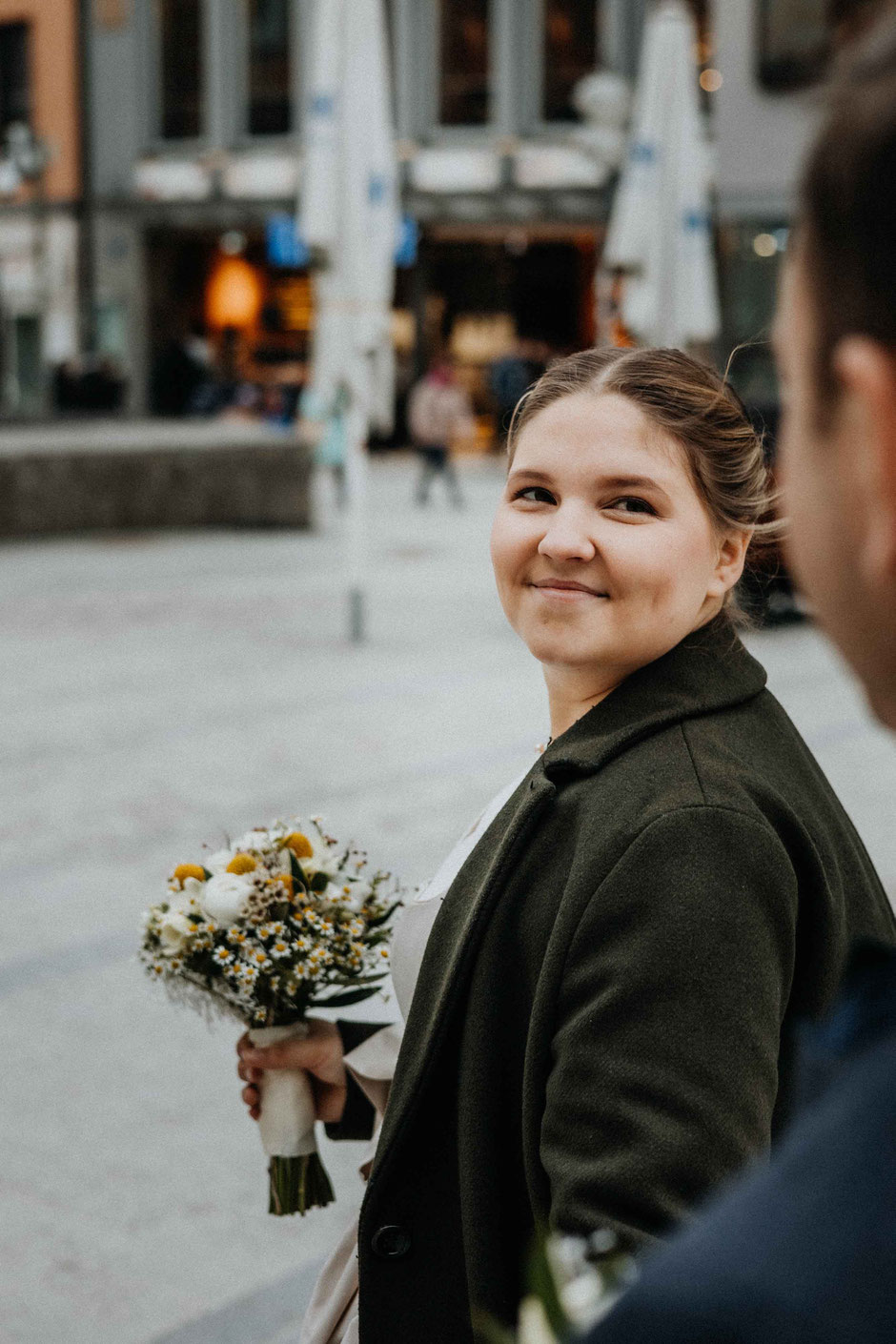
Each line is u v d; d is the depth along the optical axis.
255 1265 3.00
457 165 25.78
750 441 1.37
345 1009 2.07
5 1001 4.15
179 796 6.10
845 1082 0.49
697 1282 0.47
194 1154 3.40
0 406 27.00
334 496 20.27
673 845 1.14
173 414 27.72
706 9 21.36
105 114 27.77
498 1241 1.21
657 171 11.09
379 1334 1.26
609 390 1.33
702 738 1.25
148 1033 3.99
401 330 27.94
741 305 15.75
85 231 27.95
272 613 10.63
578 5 24.77
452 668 8.64
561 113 25.25
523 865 1.24
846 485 0.51
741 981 1.10
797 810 1.25
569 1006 1.14
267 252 28.89
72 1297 2.86
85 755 6.75
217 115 27.02
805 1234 0.46
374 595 11.45
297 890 1.66
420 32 25.61
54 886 5.04
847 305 0.49
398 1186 1.26
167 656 9.04
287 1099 1.66
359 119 9.15
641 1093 1.06
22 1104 3.61
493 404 25.19
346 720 7.41
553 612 1.31
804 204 0.50
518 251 27.84
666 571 1.29
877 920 1.36
